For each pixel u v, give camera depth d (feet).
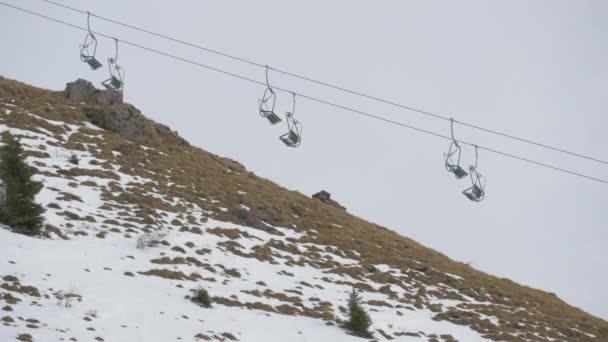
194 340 175.52
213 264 258.37
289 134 204.33
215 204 335.88
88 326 164.45
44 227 236.22
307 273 288.30
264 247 299.17
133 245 250.57
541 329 294.05
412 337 241.96
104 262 224.33
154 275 226.38
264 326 207.62
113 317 177.17
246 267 268.62
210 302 213.66
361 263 323.57
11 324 151.33
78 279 199.41
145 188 318.45
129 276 217.77
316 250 325.42
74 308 174.91
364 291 286.87
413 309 278.26
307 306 244.83
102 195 292.40
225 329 193.36
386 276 313.12
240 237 302.66
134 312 185.37
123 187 311.47
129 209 287.48
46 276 193.47
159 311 192.13
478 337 260.01
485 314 296.30
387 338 233.14
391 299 285.02
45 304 172.14
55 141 335.06
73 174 303.68
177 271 234.38
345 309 246.06
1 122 332.80
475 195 202.28
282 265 287.48
